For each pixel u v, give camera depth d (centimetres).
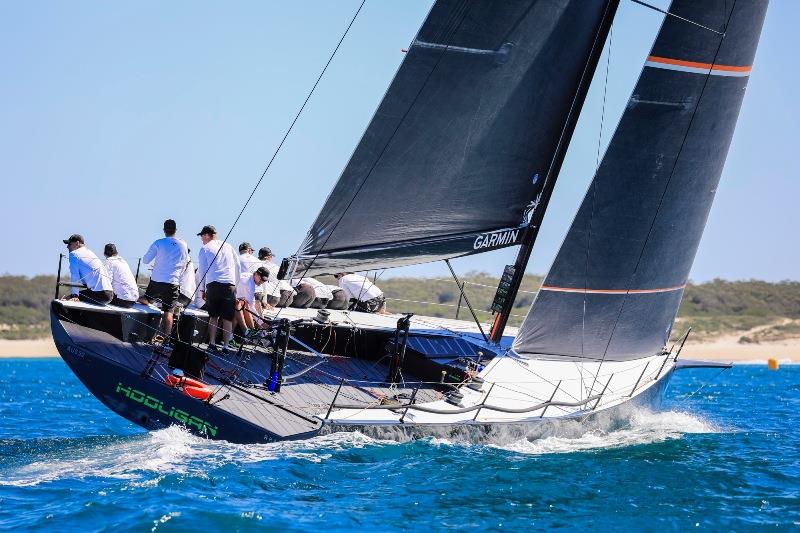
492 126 4438
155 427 3922
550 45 4409
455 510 3403
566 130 4638
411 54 4178
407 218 4431
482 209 4578
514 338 5441
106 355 3950
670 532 3284
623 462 4194
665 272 5181
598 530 3278
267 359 4578
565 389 4750
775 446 4881
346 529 3145
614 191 4912
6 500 3344
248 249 4953
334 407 3997
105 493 3403
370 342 4919
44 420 6025
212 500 3338
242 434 3825
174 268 4522
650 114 4884
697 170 5075
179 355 3919
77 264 4178
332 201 4253
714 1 4850
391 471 3778
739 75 5044
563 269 4900
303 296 5459
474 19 4219
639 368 5206
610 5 4475
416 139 4300
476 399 4459
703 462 4325
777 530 3312
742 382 11531
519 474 3869
